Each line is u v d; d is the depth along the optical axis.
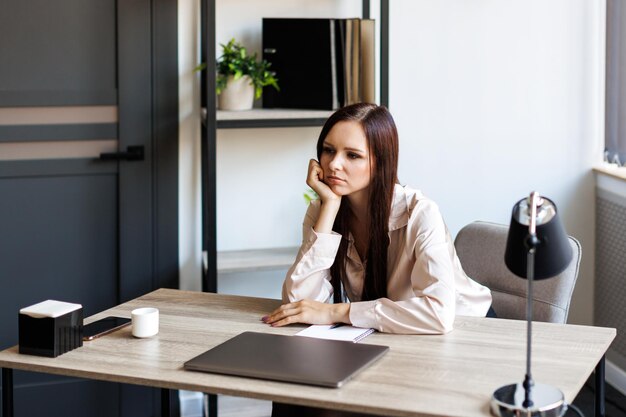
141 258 3.59
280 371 1.87
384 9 3.32
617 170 3.72
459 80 3.75
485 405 1.72
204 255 3.58
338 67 3.34
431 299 2.16
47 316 2.02
